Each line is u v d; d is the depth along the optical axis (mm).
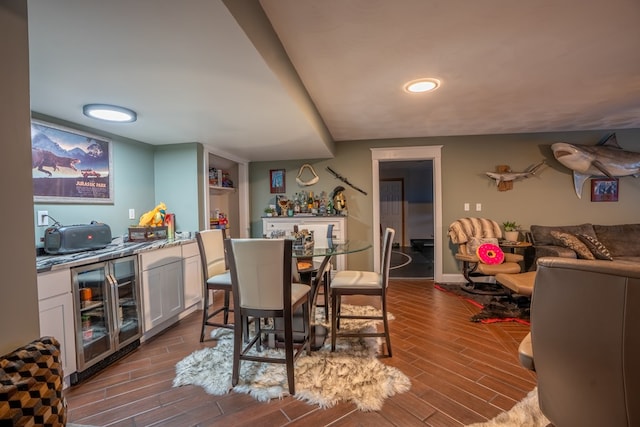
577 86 2586
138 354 2322
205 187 3662
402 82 2453
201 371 2029
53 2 1075
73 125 2596
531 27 1712
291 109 2352
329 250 2494
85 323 2061
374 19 1620
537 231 4059
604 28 1730
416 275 4926
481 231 4109
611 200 4203
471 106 3072
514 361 2129
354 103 2947
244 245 1801
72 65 1598
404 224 8641
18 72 948
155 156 3604
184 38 1354
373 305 3385
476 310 3215
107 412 1650
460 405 1660
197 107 2289
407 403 1683
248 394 1783
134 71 1683
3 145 910
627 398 810
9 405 799
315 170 4770
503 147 4359
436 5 1510
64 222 2516
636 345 777
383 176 8727
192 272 3221
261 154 4422
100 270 2182
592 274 859
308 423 1547
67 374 1857
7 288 918
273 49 1703
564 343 950
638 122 3793
